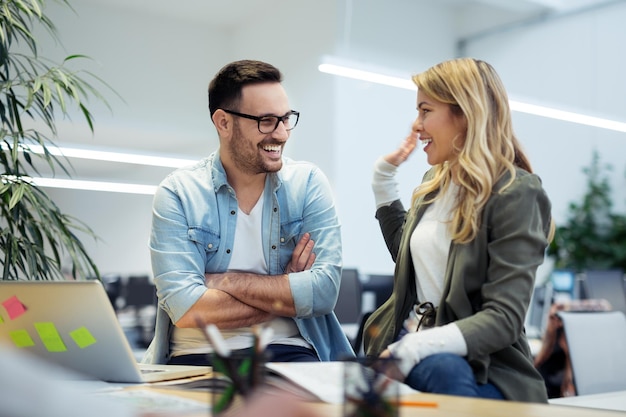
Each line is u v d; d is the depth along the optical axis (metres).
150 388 1.56
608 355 3.20
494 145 1.91
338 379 1.40
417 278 1.99
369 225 7.36
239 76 2.38
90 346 1.63
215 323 2.25
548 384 3.68
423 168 7.72
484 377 1.71
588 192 8.32
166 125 7.46
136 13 7.32
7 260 3.00
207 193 2.40
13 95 3.15
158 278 2.31
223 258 2.39
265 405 0.74
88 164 9.46
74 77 3.30
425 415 1.11
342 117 7.15
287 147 7.56
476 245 1.83
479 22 8.52
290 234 2.44
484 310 1.74
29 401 0.64
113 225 10.60
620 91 7.88
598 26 8.04
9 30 3.17
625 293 5.45
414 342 1.64
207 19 7.72
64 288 1.61
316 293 2.31
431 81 1.96
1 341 1.64
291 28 7.42
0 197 2.98
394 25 7.78
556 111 6.96
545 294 5.66
